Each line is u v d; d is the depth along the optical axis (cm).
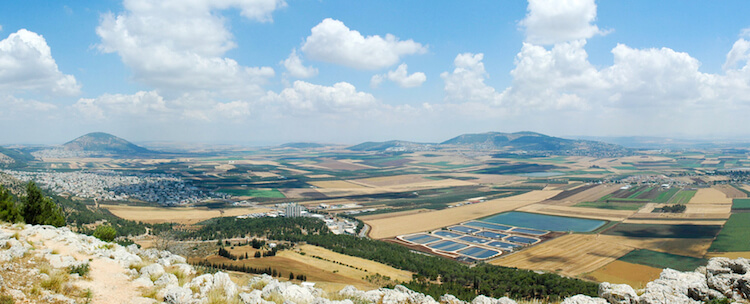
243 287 3122
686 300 2269
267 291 2927
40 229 3612
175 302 2548
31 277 2475
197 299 2602
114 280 2816
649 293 2392
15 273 2472
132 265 3244
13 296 2150
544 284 9412
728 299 2139
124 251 3550
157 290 2722
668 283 2491
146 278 2931
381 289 3231
